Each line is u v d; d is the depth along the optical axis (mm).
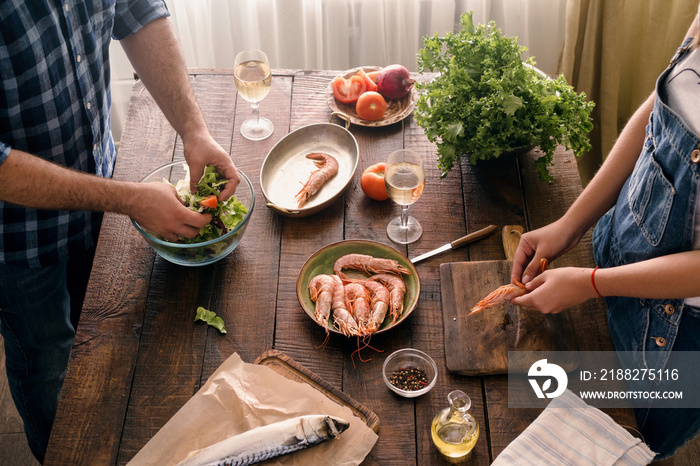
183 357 1333
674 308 1215
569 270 1239
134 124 1808
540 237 1396
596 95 2652
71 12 1451
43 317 1771
